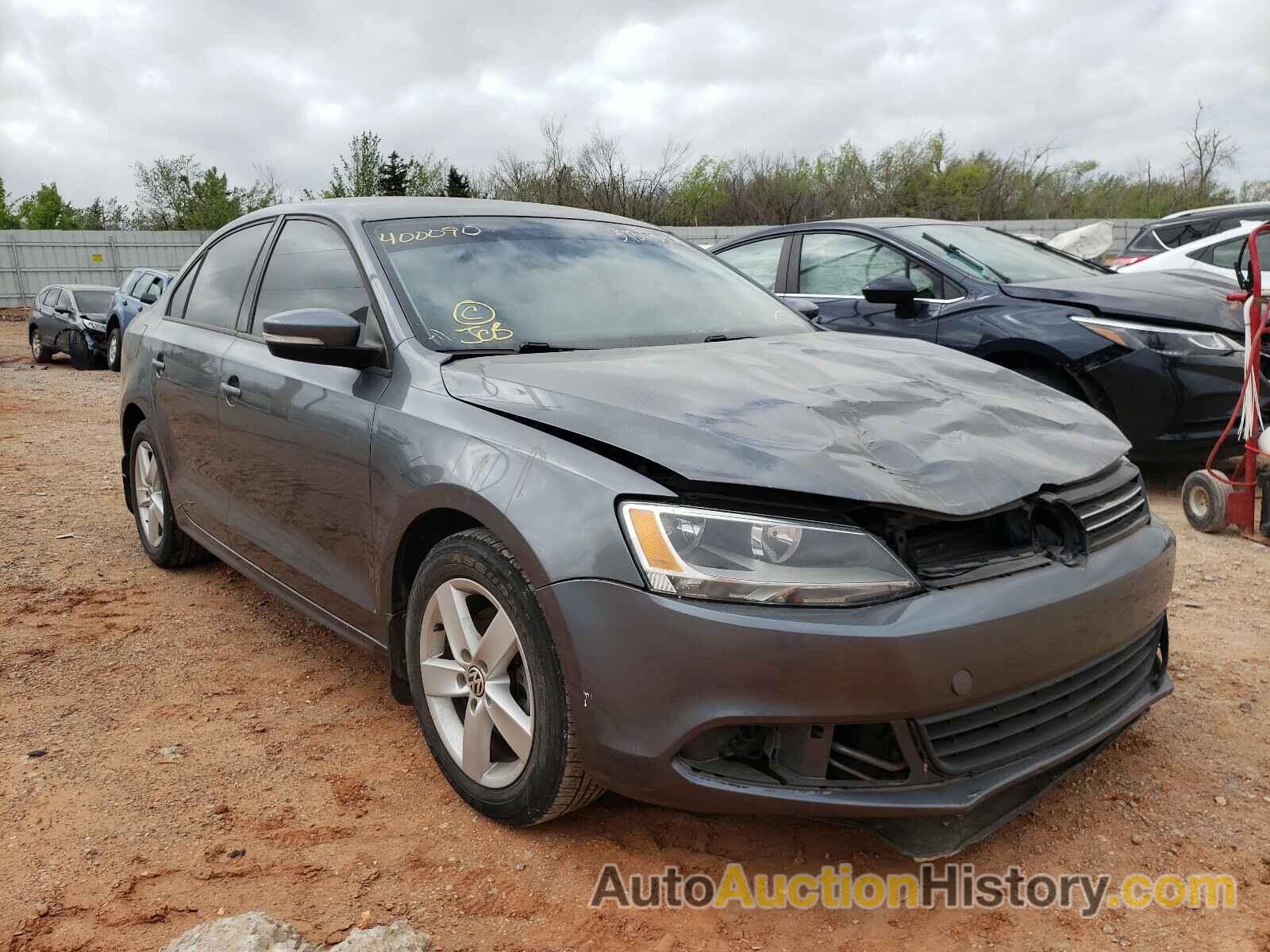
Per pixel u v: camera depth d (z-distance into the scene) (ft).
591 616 7.04
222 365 12.22
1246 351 15.96
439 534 8.98
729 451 7.18
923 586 6.92
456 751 8.58
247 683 11.23
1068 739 7.72
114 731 9.99
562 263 11.23
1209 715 10.14
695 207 110.52
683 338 10.59
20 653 11.96
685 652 6.74
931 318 19.88
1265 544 15.97
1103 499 8.26
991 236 22.26
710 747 7.01
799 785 6.85
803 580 6.73
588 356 9.38
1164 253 33.27
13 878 7.56
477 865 7.76
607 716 7.04
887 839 7.21
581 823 8.33
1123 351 17.57
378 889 7.46
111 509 19.21
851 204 114.11
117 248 106.93
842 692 6.63
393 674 9.43
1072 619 7.32
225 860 7.80
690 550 6.85
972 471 7.47
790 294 22.57
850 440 7.54
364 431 9.32
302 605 11.02
